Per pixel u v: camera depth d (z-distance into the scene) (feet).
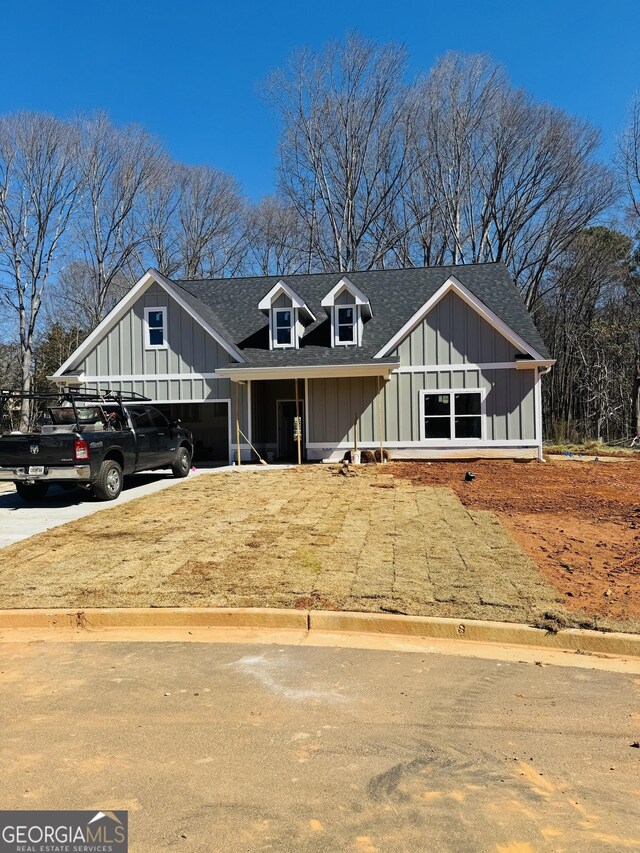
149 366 59.21
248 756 11.03
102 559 23.71
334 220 117.80
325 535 26.86
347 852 8.44
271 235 136.98
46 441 35.55
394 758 11.00
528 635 16.85
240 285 74.33
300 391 65.92
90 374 59.88
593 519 30.42
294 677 14.62
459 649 16.52
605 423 109.19
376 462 54.75
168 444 47.09
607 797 9.83
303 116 115.85
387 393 56.85
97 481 36.99
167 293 58.90
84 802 9.61
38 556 24.36
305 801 9.65
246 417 57.98
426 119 112.78
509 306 61.98
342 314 59.82
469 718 12.59
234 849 8.49
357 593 19.43
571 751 11.31
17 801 9.65
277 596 19.31
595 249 112.88
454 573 21.22
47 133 106.52
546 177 107.04
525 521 29.89
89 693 13.76
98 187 118.01
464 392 55.77
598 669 15.24
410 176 115.14
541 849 8.52
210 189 134.72
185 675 14.76
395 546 24.86
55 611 18.56
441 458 55.98
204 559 23.40
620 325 107.24
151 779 10.27
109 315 59.00
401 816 9.27
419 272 70.64
